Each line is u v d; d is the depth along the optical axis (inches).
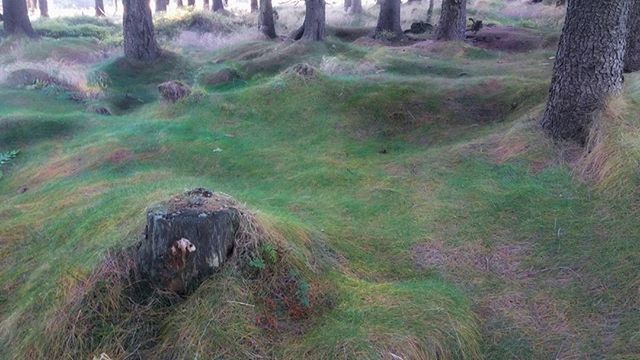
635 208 193.5
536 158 245.1
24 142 371.2
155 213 145.4
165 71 590.6
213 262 146.6
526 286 171.3
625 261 171.8
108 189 257.1
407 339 135.4
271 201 231.6
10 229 232.8
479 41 657.0
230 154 297.7
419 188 237.6
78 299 146.4
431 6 879.7
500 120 327.6
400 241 197.0
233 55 671.8
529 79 386.6
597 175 217.8
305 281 156.5
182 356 131.6
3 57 663.1
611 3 235.0
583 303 160.7
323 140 319.0
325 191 244.7
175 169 287.4
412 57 530.3
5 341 151.8
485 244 193.5
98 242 179.3
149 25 607.8
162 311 143.9
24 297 172.1
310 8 621.6
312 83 387.2
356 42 713.0
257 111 364.2
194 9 1045.8
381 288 161.3
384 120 344.5
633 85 270.5
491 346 147.7
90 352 136.9
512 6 1069.8
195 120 357.4
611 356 139.6
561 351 144.3
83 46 711.7
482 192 225.6
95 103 453.1
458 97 362.9
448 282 174.4
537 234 195.0
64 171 303.4
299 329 142.7
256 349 133.6
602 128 230.5
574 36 244.2
